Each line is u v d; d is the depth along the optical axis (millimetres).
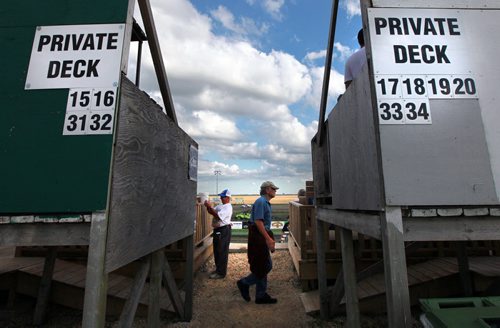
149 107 2422
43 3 1976
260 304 4828
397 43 1922
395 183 1765
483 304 1522
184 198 3674
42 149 1795
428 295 4098
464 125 1834
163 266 3328
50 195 1749
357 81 2250
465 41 1940
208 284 6016
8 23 1955
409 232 1781
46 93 1856
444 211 1759
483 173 1787
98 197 1733
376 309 4094
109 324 4008
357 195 2303
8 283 4555
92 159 1777
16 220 1742
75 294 4355
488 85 1885
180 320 4105
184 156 3678
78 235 1767
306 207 5477
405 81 1873
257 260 4859
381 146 1799
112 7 1970
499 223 1797
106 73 1873
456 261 4621
